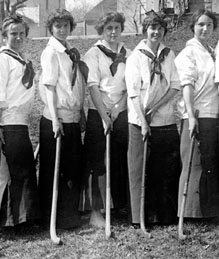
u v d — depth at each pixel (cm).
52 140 504
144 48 505
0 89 492
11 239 496
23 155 499
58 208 506
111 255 461
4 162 498
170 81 508
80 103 511
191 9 1195
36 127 722
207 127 497
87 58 509
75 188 511
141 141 505
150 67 502
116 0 1532
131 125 507
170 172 512
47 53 497
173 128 513
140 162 506
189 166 485
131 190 509
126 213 545
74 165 508
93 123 514
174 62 510
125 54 520
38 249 474
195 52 500
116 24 507
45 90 504
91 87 504
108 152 495
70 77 501
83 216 541
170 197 513
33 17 1616
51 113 491
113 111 513
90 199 516
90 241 485
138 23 1404
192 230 497
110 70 509
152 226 513
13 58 503
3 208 499
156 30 499
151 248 471
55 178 487
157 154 509
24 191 498
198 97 500
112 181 518
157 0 1346
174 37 1035
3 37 513
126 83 503
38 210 504
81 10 1970
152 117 506
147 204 512
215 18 505
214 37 855
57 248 475
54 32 501
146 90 502
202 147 498
